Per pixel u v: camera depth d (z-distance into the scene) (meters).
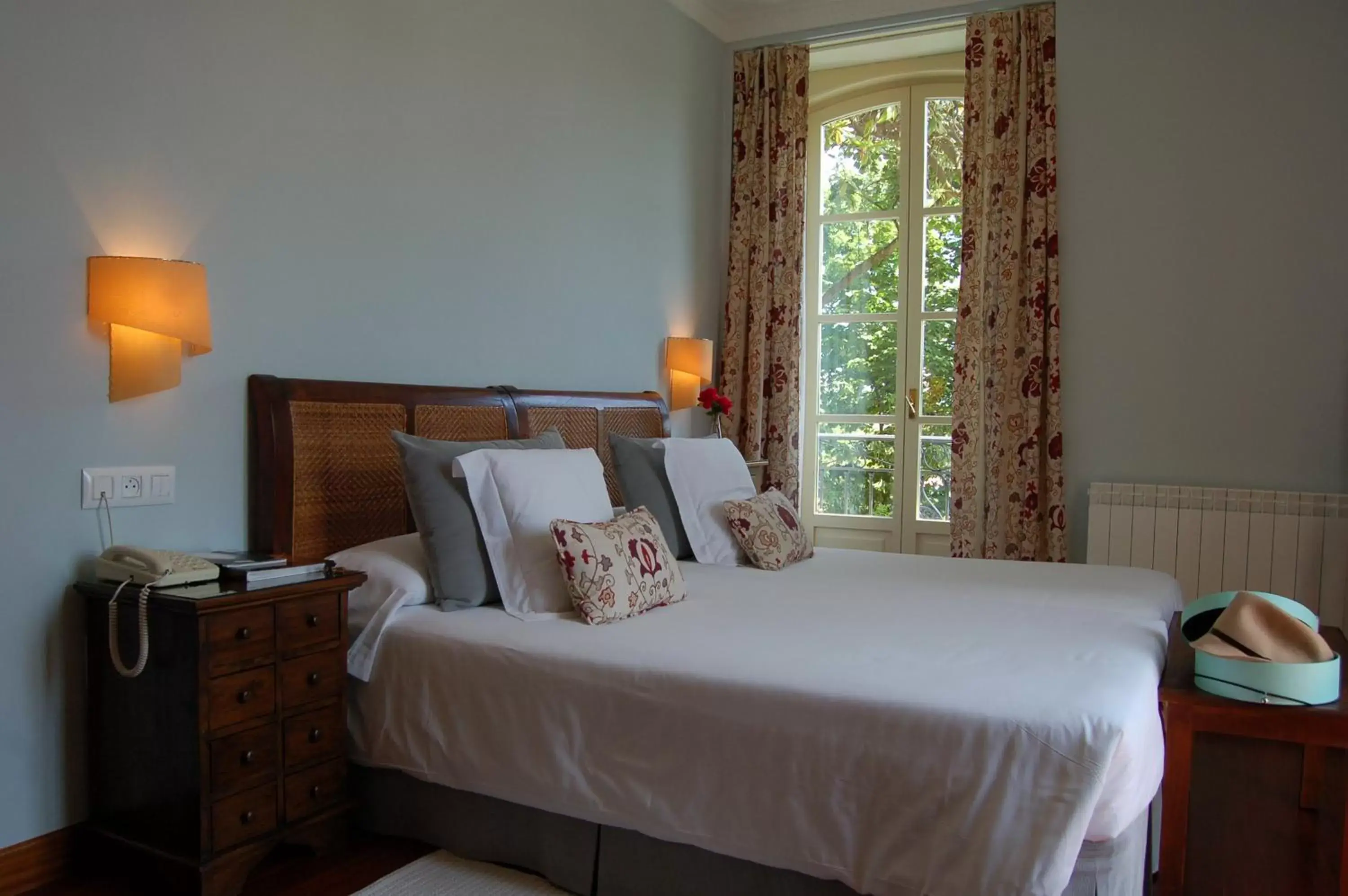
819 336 5.38
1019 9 4.43
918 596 2.80
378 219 3.06
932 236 5.08
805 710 1.88
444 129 3.31
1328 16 3.94
